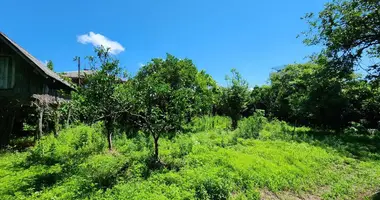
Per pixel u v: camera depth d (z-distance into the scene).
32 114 15.84
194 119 20.31
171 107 9.12
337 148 13.94
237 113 20.12
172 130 15.48
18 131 16.59
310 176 9.37
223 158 9.60
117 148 11.38
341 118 20.70
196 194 6.62
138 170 8.11
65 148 11.10
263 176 8.49
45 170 8.34
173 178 7.46
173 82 17.39
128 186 6.87
